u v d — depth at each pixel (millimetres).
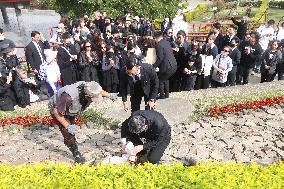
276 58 13469
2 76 10414
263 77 13984
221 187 4988
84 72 12422
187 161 6070
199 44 12414
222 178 5270
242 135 8758
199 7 30781
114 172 5426
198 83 12625
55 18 29250
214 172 5430
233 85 13062
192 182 5098
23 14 30344
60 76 11930
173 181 5113
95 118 9773
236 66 12828
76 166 5664
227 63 12375
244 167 5641
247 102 10523
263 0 32719
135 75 7609
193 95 11578
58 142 8562
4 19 26031
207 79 12586
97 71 12805
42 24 27188
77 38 13078
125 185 5090
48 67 10727
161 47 10367
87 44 12188
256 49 13172
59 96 6473
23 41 22547
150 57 10633
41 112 10148
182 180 5168
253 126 9242
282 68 13734
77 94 6387
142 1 21625
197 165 5598
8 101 10617
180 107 10398
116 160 6031
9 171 5617
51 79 10812
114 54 12508
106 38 13289
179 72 12367
